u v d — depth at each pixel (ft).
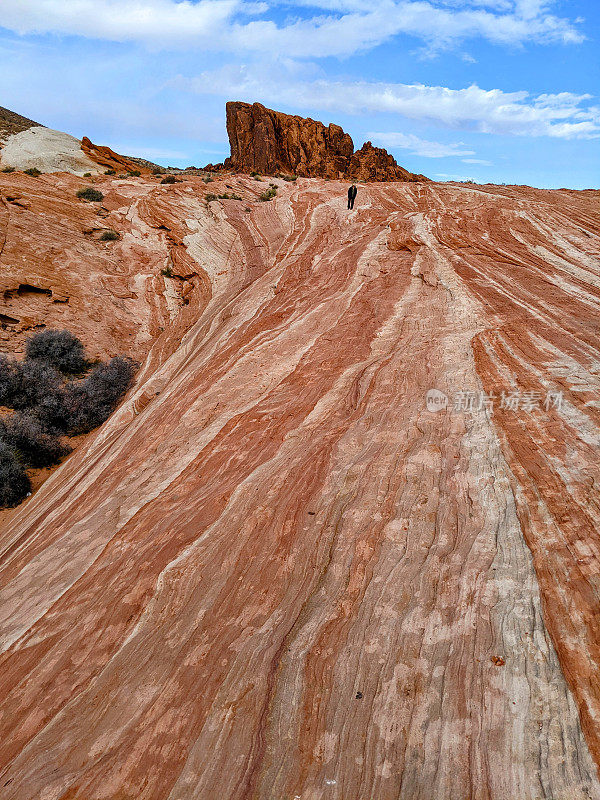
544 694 12.20
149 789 11.52
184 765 11.96
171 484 27.02
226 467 26.91
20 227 83.35
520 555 16.60
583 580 15.11
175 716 13.28
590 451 21.36
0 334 64.64
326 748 11.83
